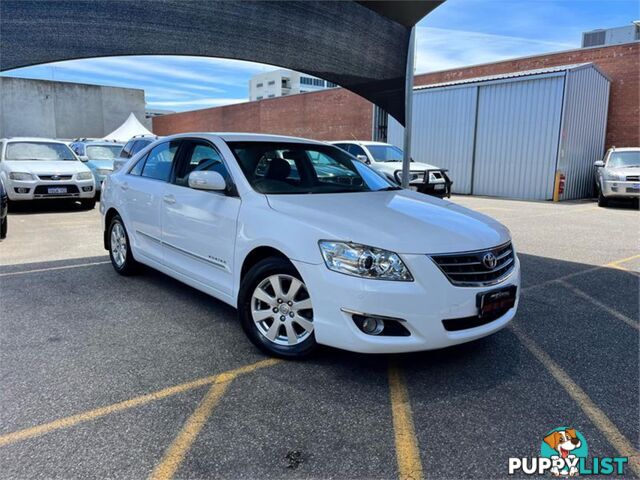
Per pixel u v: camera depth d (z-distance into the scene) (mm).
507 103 16047
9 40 4574
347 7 6477
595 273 5945
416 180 11242
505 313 3357
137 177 5168
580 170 16000
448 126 17891
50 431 2516
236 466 2285
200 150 4391
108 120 34781
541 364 3410
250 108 32156
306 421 2656
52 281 5230
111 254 5664
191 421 2633
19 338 3697
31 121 31688
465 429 2611
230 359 3398
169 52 5379
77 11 4824
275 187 3863
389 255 2898
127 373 3166
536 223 10141
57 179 10414
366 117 24500
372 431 2578
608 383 3145
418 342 2912
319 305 3033
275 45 6062
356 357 3453
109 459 2309
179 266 4375
